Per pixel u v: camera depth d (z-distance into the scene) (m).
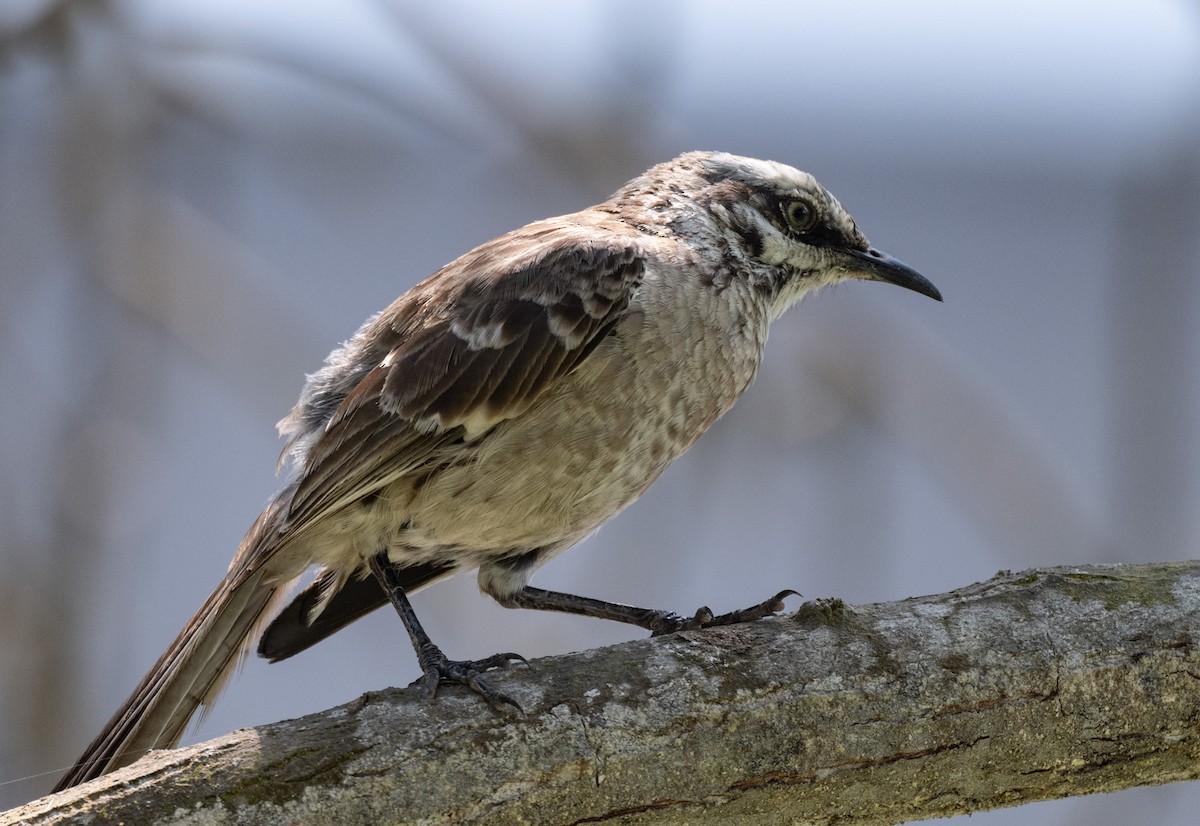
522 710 6.20
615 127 12.45
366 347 8.38
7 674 12.24
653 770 6.16
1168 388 11.41
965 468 12.12
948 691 6.29
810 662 6.34
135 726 7.76
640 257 8.02
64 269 13.90
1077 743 6.33
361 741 6.10
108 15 12.70
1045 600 6.51
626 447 7.89
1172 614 6.44
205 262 13.24
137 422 13.09
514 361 7.73
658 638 6.52
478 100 12.41
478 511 7.80
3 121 13.14
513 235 8.47
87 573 12.52
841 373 11.88
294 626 8.55
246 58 12.74
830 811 6.32
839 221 9.11
